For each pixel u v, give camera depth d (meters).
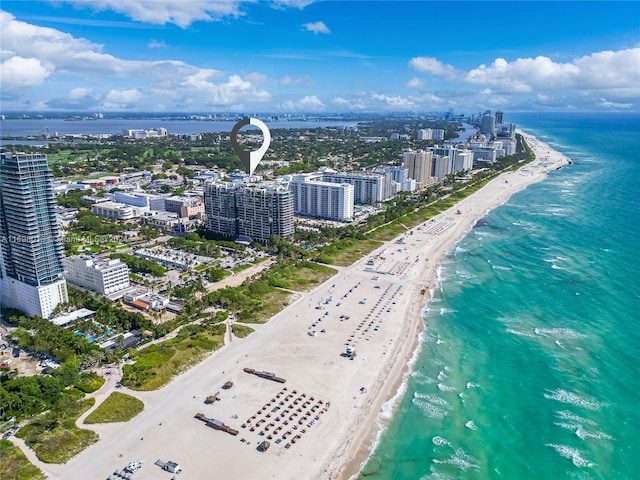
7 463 155.88
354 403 192.25
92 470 154.38
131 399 189.62
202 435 171.62
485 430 178.88
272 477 153.88
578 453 166.50
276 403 190.00
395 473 159.00
